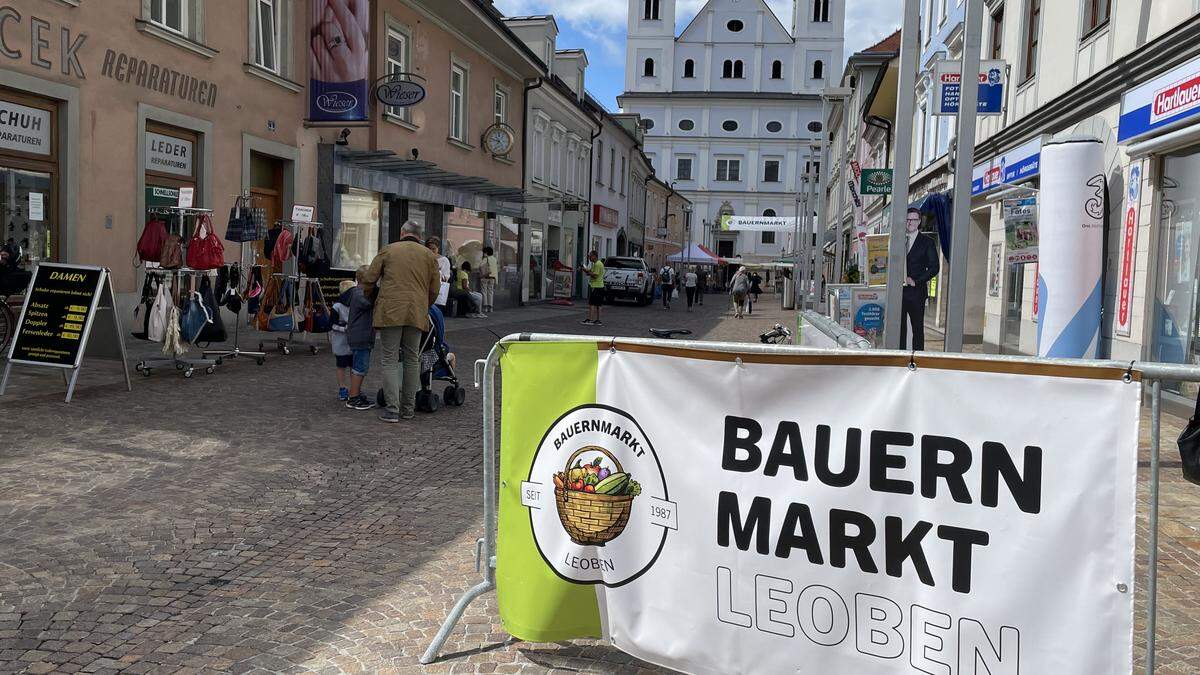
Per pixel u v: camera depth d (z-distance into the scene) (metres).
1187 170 9.02
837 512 2.79
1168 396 8.84
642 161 50.88
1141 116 9.71
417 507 5.58
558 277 30.22
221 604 4.00
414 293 8.05
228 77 14.21
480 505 5.66
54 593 4.04
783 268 43.16
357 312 8.43
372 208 18.78
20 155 10.66
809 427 2.83
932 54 22.34
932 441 2.64
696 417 3.04
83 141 11.43
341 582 4.30
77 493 5.50
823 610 2.83
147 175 12.78
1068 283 9.05
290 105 15.95
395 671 3.39
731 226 38.69
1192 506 5.77
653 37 80.88
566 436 3.32
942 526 2.63
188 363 9.89
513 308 27.14
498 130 24.81
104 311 8.53
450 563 4.59
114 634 3.66
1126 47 10.46
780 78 80.31
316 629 3.76
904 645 2.70
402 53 19.91
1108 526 2.40
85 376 9.42
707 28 80.50
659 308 33.22
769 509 2.91
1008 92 15.56
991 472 2.55
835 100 46.81
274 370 10.74
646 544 3.17
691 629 3.08
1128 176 10.32
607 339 3.21
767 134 80.56
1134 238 10.12
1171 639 3.85
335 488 5.95
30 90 10.55
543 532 3.38
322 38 16.09
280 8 15.63
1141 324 9.86
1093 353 9.14
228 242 14.34
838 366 2.77
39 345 8.15
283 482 6.02
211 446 6.85
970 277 18.98
